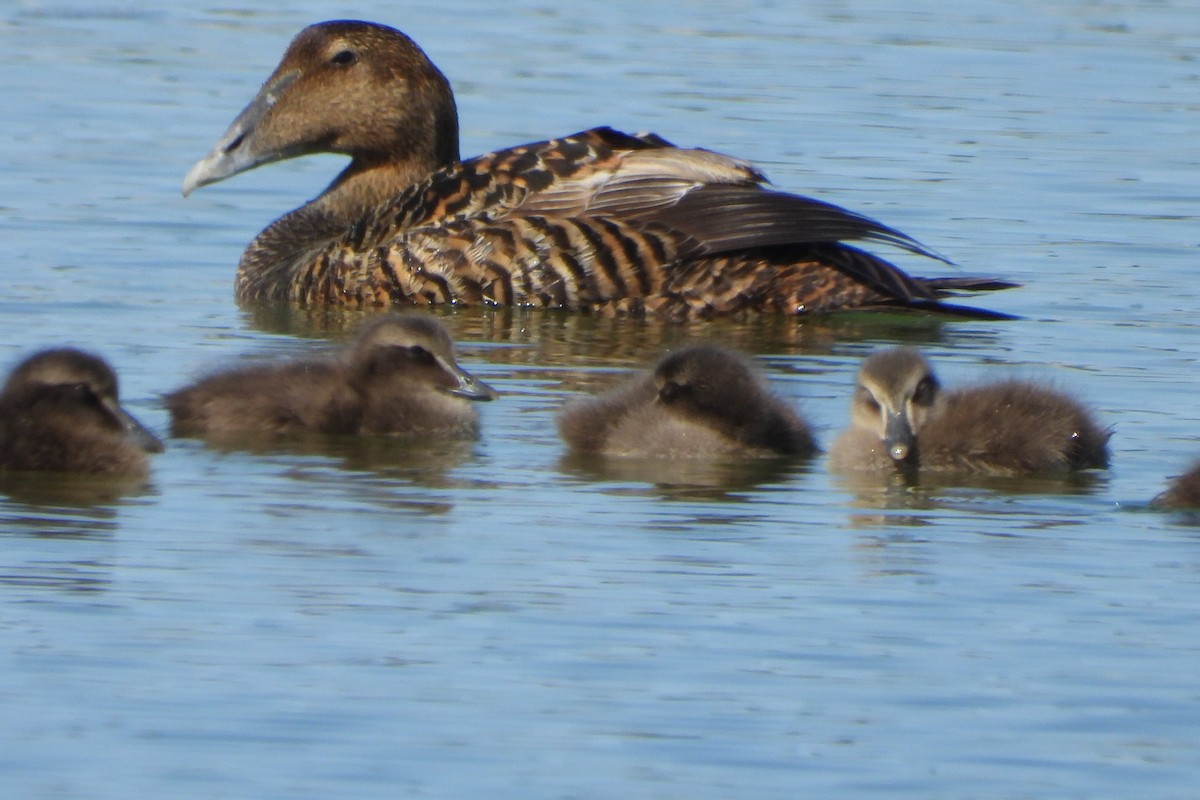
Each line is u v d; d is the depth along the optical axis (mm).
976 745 9508
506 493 13422
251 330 18328
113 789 8945
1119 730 9680
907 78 30062
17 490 13234
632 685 10078
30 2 34312
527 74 29703
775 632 10797
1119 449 14781
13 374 13812
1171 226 22469
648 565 11859
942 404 14602
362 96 21250
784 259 19391
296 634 10633
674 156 20031
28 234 21281
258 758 9250
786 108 27891
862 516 13055
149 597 11133
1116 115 27938
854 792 9039
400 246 19625
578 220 19453
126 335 17750
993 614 11133
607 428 14664
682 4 35938
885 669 10336
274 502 13062
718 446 14586
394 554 11969
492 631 10727
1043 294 19859
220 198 23562
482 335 18391
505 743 9406
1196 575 11844
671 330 18812
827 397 16297
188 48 31188
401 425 14898
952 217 22703
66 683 9977
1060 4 36656
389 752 9328
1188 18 35656
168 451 14398
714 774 9172
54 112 26797
